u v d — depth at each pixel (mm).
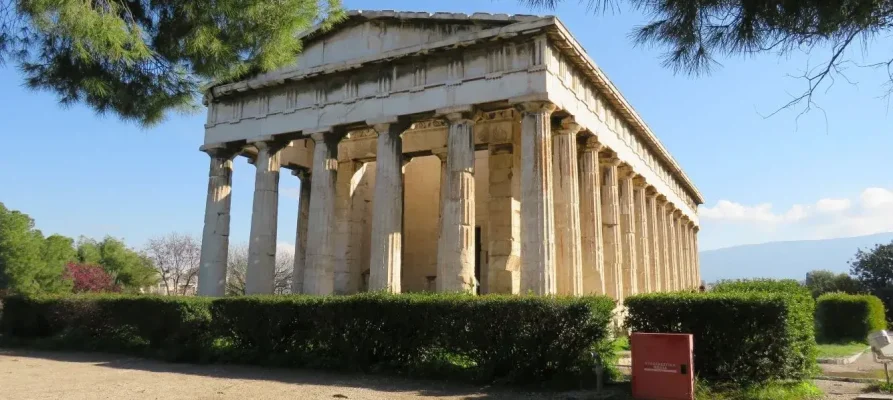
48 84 14656
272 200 31188
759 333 14055
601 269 28516
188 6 14055
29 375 18547
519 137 31906
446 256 24938
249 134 31766
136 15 14406
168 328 23578
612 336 19141
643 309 15086
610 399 13750
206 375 18344
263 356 20609
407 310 18047
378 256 26625
